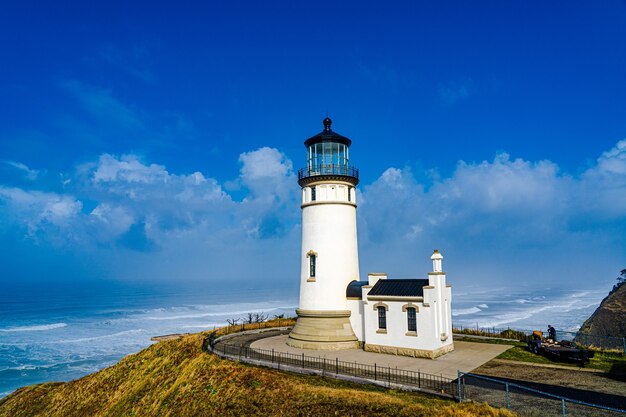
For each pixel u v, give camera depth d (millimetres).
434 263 31312
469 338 37062
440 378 23391
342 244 35094
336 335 33375
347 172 35969
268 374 24906
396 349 30531
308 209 35906
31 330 110312
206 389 25156
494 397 19922
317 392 21562
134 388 31688
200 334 38938
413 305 30031
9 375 66125
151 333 104125
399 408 18953
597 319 93562
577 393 20547
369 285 32688
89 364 72562
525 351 31078
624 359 28094
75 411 32688
